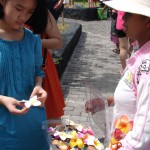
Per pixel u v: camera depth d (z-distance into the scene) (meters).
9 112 2.10
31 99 2.03
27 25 2.43
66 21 11.20
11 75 2.08
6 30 2.12
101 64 7.87
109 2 2.10
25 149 2.16
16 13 2.05
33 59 2.20
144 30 1.96
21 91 2.13
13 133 2.11
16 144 2.12
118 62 8.13
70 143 2.14
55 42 3.04
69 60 8.02
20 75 2.12
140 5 1.94
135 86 1.93
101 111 2.40
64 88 6.00
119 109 2.08
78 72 7.11
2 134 2.10
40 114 2.22
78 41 10.46
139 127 1.80
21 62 2.12
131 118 2.02
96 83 6.43
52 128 2.24
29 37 2.21
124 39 6.13
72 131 2.24
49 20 3.02
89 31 12.57
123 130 2.02
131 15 1.96
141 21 1.94
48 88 3.06
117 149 1.94
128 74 2.00
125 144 1.87
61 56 6.54
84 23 14.50
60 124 2.31
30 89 2.22
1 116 2.09
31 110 2.17
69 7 15.77
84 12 15.15
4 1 2.06
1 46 2.06
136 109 1.95
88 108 2.51
